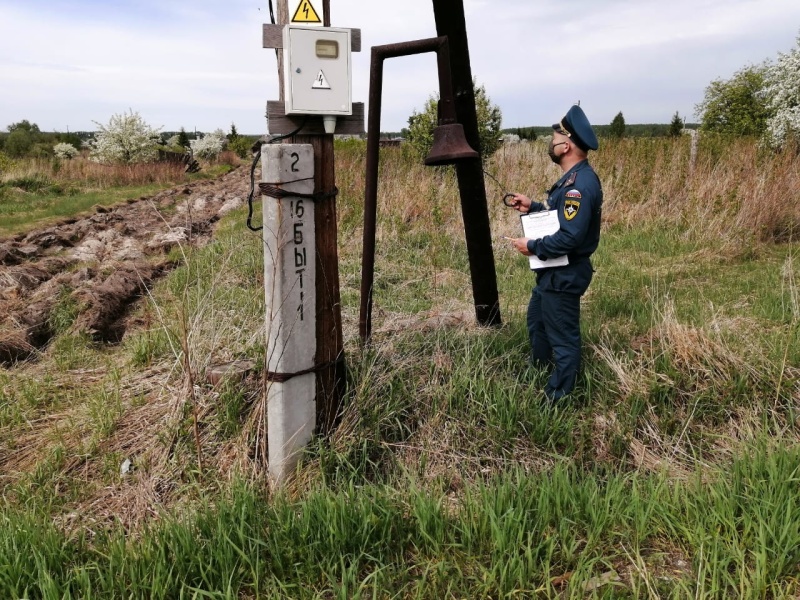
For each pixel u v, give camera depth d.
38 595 2.58
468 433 3.86
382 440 3.80
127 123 34.31
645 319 5.24
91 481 3.70
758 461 3.09
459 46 4.38
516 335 4.95
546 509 2.88
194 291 7.10
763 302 5.52
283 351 3.41
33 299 7.55
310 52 3.25
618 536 2.79
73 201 19.09
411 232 9.71
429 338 4.77
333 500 2.99
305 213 3.39
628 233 9.57
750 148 11.21
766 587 2.36
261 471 3.59
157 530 2.88
